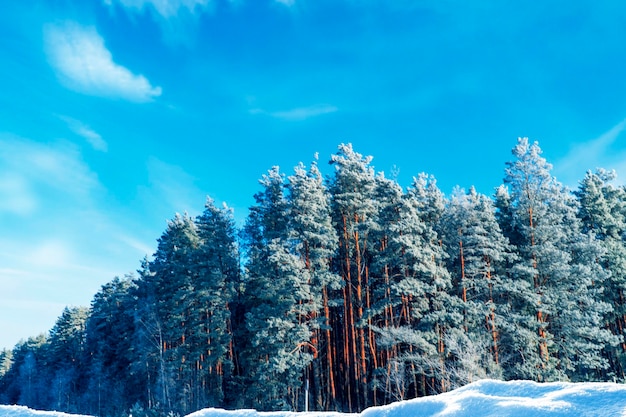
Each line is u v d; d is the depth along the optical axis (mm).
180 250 38344
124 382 44250
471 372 23781
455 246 32719
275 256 29609
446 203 36312
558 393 4258
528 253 31297
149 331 37781
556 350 28391
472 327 27859
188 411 31438
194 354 33469
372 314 28812
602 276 29453
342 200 34531
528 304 29609
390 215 30938
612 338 27641
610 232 35875
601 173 39750
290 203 34375
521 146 32281
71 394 52062
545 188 31547
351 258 34969
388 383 28078
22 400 57688
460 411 4152
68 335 62656
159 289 41781
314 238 31938
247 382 35094
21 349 76875
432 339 27094
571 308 28688
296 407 29453
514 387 4648
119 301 53062
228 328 36844
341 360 35875
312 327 30703
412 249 28703
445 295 28250
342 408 31578
